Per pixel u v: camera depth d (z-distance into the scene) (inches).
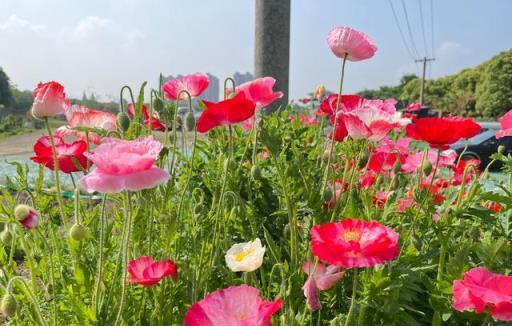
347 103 89.3
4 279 66.9
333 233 53.7
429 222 79.2
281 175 73.4
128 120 77.7
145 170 51.9
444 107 1809.8
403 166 104.4
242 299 49.8
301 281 70.1
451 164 111.1
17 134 1059.9
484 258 74.1
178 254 77.7
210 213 84.5
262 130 73.4
